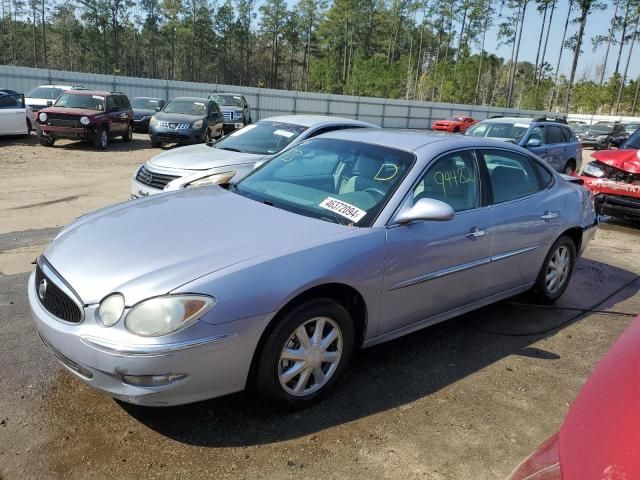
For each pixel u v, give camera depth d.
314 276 2.98
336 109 36.25
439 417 3.24
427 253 3.62
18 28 92.25
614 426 1.44
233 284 2.75
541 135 11.60
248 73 101.38
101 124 16.31
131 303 2.64
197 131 16.75
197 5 92.56
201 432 2.95
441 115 42.25
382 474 2.72
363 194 3.66
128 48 96.19
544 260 4.86
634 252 7.50
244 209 3.57
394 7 88.81
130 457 2.73
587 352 4.27
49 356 3.66
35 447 2.77
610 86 64.69
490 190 4.23
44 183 10.35
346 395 3.41
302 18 95.44
